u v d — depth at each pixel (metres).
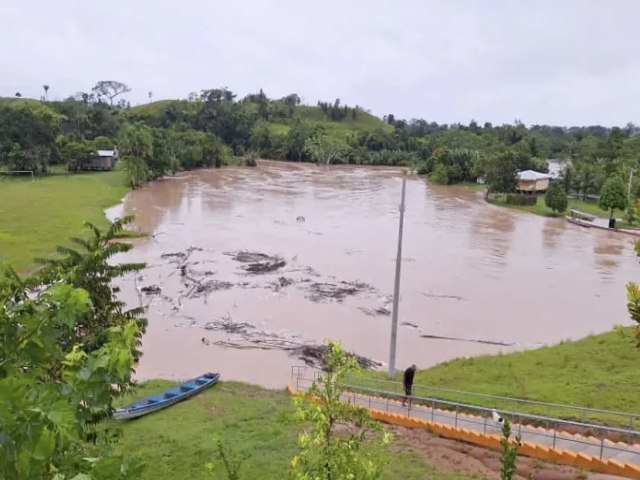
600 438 19.16
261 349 32.94
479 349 34.19
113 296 20.27
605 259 58.44
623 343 31.56
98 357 5.63
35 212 66.38
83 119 154.88
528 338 36.19
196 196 90.38
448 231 69.50
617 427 20.17
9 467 3.89
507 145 154.38
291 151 173.00
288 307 39.88
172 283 44.00
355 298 42.19
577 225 77.88
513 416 20.25
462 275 49.94
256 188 103.44
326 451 9.03
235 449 19.08
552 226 76.56
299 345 33.44
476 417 21.38
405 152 173.25
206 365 30.70
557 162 150.12
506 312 40.88
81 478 4.23
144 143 100.50
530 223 78.19
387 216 78.56
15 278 7.18
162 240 58.22
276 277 46.41
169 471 17.62
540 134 197.00
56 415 4.09
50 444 3.99
